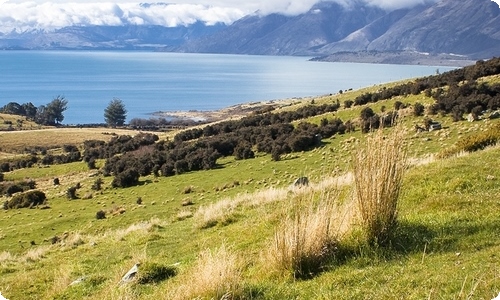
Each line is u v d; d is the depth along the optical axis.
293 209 10.74
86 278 12.50
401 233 9.20
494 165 15.06
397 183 9.25
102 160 87.06
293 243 8.60
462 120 49.62
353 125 59.50
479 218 9.76
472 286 6.70
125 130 167.75
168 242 16.06
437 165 16.39
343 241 9.00
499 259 7.56
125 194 55.22
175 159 65.50
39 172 86.81
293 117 83.75
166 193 51.66
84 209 51.06
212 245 13.20
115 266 14.04
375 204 9.02
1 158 106.06
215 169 58.81
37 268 16.94
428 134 47.22
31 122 191.88
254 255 10.48
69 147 113.56
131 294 9.43
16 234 41.66
